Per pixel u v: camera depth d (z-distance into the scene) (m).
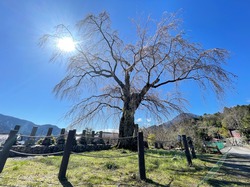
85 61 10.03
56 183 3.14
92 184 3.19
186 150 5.82
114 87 12.03
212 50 8.62
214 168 5.23
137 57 10.73
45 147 7.62
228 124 43.94
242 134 34.22
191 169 5.01
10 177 3.30
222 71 8.19
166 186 3.33
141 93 10.44
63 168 3.53
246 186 3.50
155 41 10.05
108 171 4.22
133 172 4.23
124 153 8.01
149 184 3.39
